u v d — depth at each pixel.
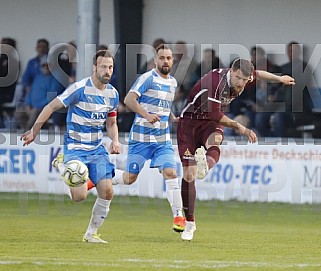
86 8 43.03
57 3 51.75
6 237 29.48
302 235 32.44
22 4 51.72
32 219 37.78
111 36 50.28
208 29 50.19
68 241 28.30
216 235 31.77
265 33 49.88
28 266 21.92
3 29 51.44
